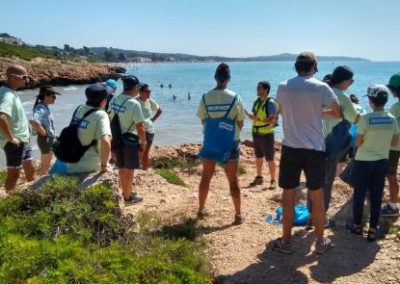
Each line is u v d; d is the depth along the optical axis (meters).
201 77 101.88
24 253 4.35
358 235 5.66
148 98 9.88
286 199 5.15
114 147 7.10
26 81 6.85
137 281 4.20
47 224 4.86
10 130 6.56
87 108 5.37
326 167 5.67
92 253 4.61
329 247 5.27
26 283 4.09
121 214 5.26
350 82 5.49
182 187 8.94
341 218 6.14
